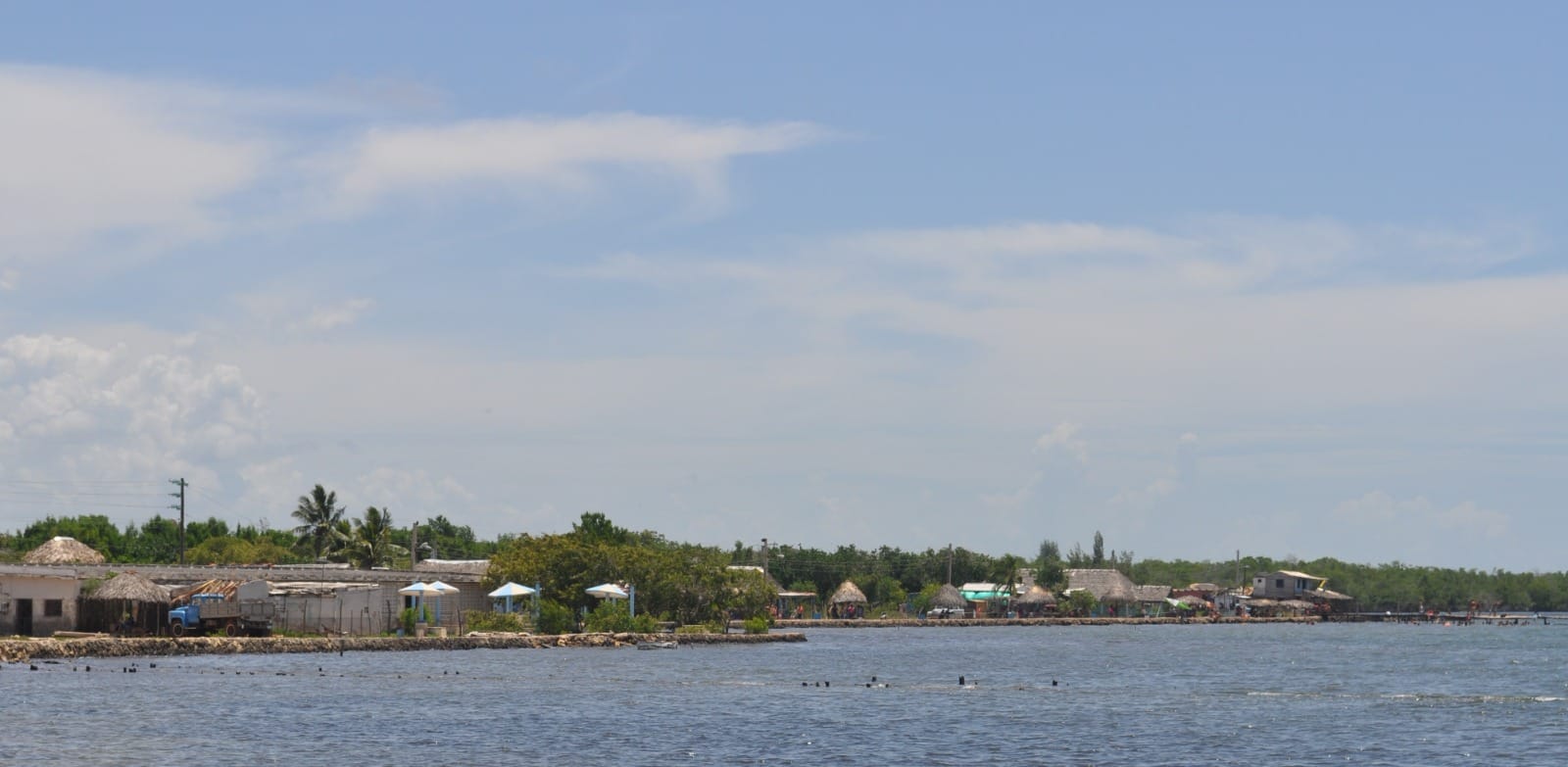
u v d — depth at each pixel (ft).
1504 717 228.84
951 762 176.04
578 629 416.87
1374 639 609.83
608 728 204.44
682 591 457.27
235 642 328.08
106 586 325.42
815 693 261.24
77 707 216.95
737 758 178.09
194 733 192.54
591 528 509.76
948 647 476.13
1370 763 177.47
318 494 586.45
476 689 258.37
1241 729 211.00
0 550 581.53
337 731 197.36
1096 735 202.39
